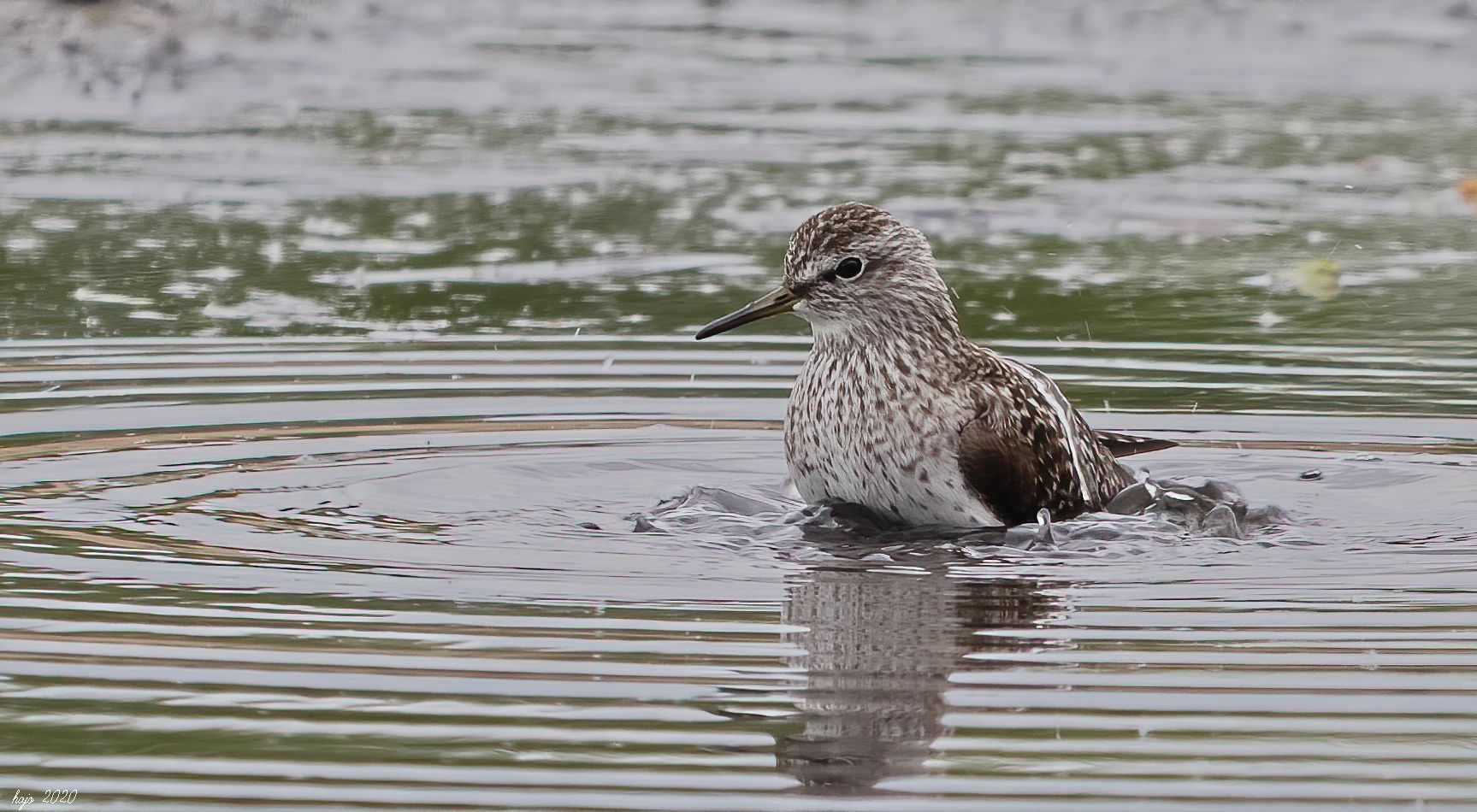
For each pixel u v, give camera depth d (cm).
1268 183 2512
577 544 1102
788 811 709
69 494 1180
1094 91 3181
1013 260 2059
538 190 2420
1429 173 2581
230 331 1709
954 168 2569
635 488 1252
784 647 898
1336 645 908
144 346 1638
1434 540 1135
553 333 1712
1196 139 2791
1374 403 1476
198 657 870
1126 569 1063
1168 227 2241
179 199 2339
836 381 1224
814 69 3359
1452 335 1711
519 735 779
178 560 1038
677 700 823
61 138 2706
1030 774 746
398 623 929
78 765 746
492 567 1041
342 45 3434
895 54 3522
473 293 1886
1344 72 3347
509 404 1459
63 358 1585
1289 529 1164
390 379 1534
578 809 710
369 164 2567
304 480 1233
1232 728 796
